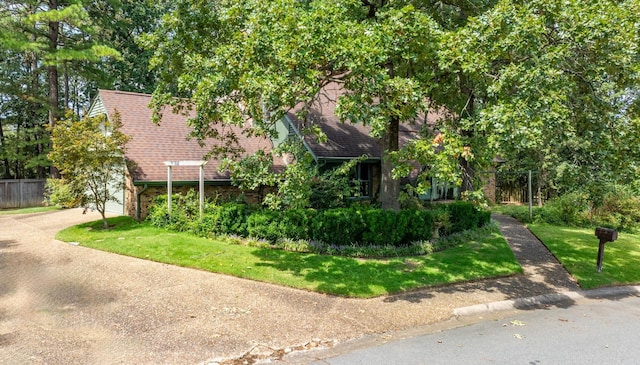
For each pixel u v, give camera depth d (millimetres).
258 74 7598
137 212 13633
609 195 15258
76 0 18344
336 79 9094
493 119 6906
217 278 7953
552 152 16031
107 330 5500
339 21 7887
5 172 27875
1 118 26219
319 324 5891
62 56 18078
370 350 5098
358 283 7719
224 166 9039
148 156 14422
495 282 8391
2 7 19766
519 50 7559
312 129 8297
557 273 9281
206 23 10820
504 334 5781
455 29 10531
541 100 7004
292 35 7398
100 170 12289
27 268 8578
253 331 5570
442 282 8023
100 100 17172
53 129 11734
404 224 10711
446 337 5609
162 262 9031
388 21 8031
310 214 10602
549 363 4824
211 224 11625
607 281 8727
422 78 9320
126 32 28016
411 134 19000
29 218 16203
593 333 5910
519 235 13836
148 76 29719
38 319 5875
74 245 10719
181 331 5500
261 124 8164
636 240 13258
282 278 7910
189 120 9352
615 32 7223
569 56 7781
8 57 24188
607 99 9094
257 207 12484
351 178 17031
